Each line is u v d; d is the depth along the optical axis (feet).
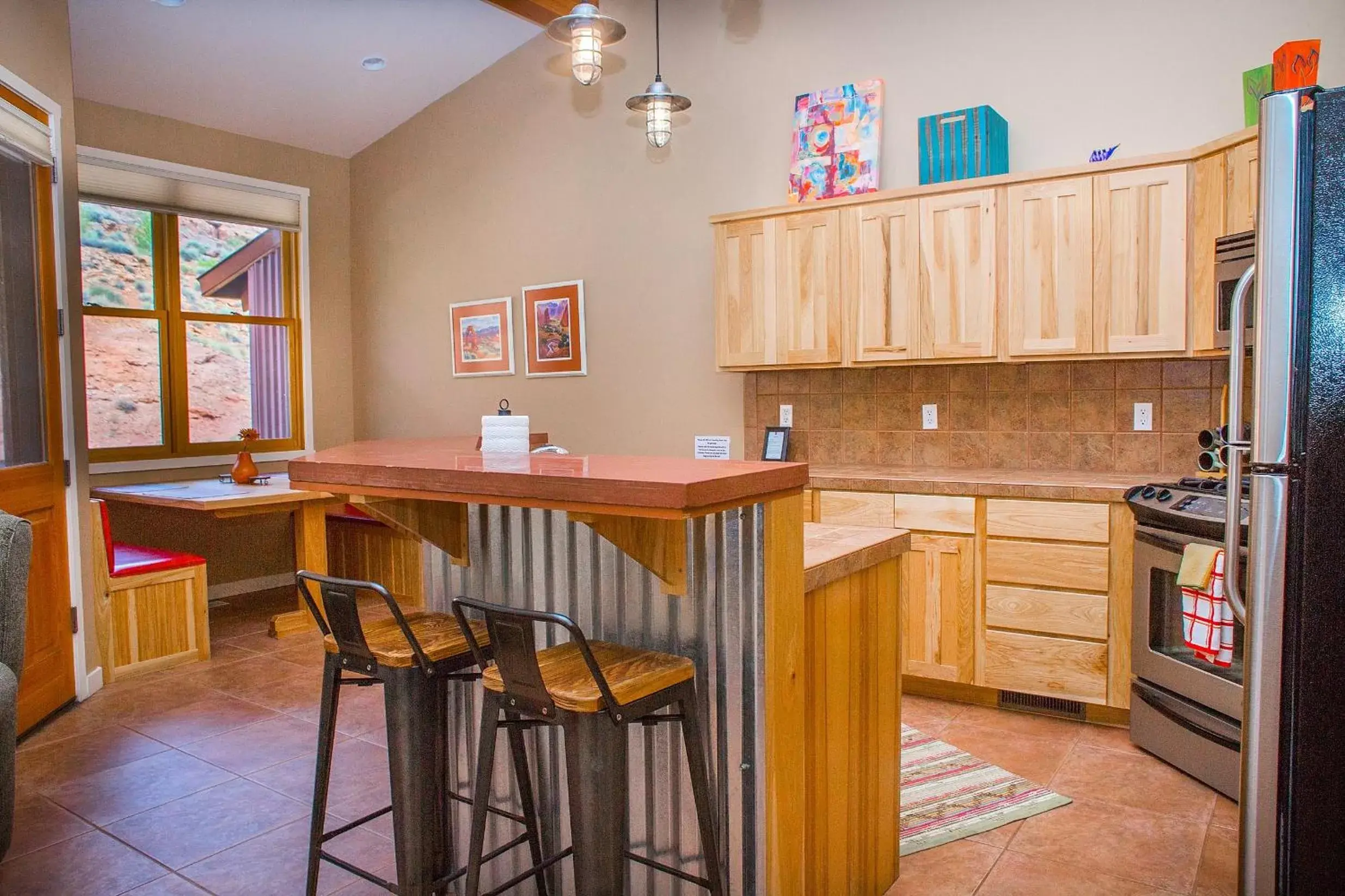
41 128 11.32
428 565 7.49
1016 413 12.86
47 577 11.55
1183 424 11.69
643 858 5.98
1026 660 11.08
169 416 18.08
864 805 6.99
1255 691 5.52
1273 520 5.41
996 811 8.71
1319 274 5.26
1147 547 9.84
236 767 10.06
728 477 4.93
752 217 13.52
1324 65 10.59
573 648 5.87
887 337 12.48
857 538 7.20
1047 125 12.44
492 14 16.33
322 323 20.44
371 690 12.77
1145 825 8.41
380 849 8.19
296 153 19.88
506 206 18.15
